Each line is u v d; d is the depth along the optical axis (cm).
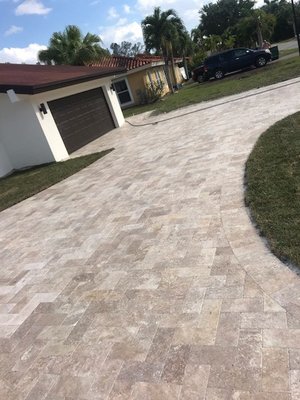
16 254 619
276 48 2834
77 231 635
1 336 412
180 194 653
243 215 515
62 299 449
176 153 934
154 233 542
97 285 455
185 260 451
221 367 294
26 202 920
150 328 358
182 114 1578
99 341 361
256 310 341
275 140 780
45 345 378
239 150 793
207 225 518
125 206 679
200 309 363
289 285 360
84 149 1420
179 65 4409
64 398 309
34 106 1234
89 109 1592
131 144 1255
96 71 1606
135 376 309
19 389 332
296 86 1359
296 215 466
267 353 294
